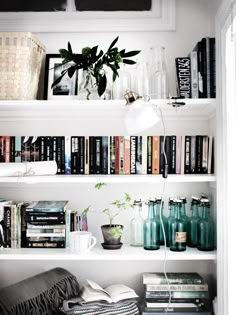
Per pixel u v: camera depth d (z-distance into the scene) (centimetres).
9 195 204
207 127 203
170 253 180
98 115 202
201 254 178
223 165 171
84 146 193
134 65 200
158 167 192
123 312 176
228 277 166
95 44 205
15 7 205
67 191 204
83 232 186
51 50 206
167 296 184
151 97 190
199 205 190
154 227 188
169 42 204
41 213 189
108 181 178
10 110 195
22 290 173
